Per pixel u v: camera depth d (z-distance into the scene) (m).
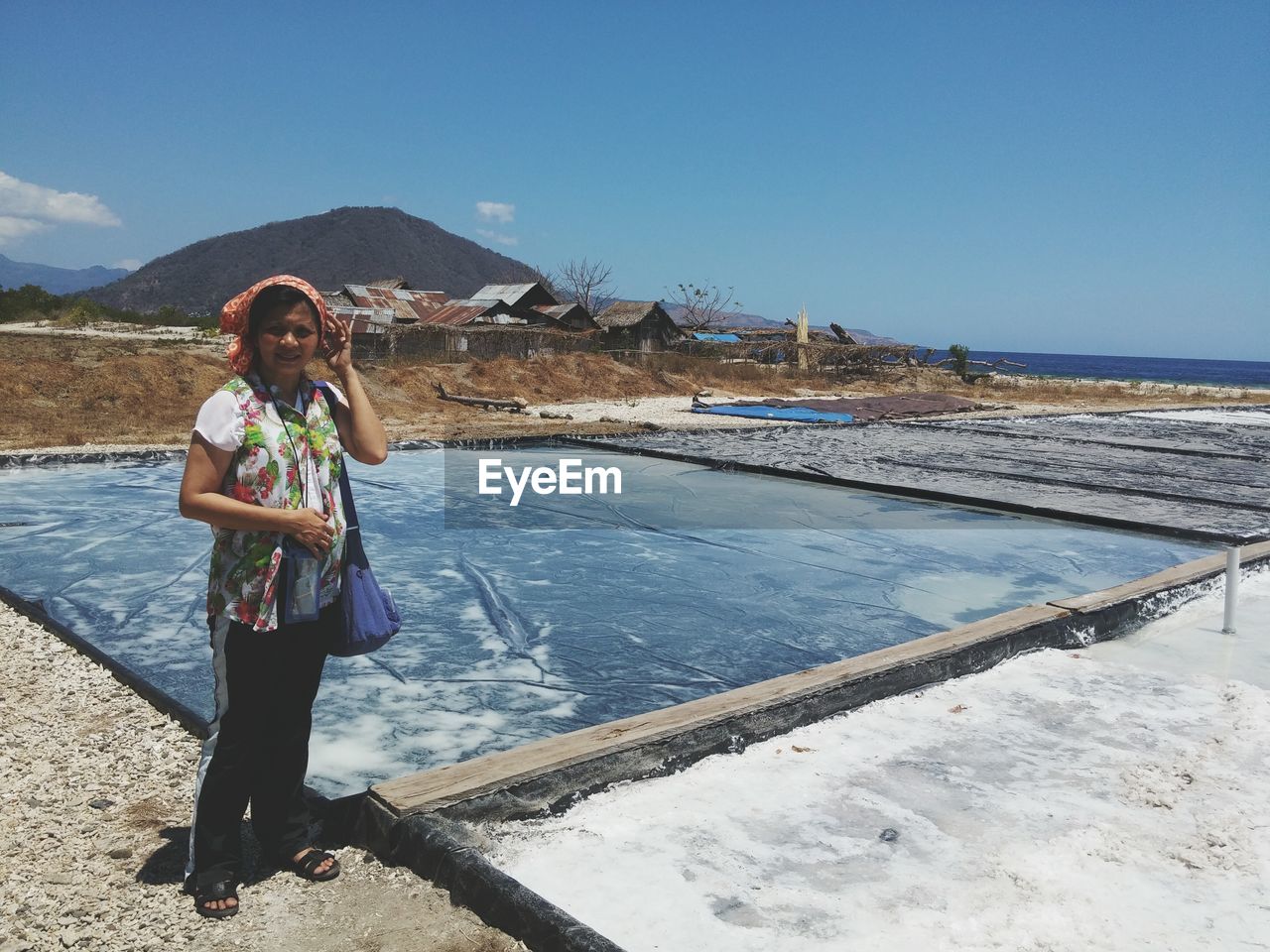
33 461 11.15
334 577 2.52
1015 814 2.96
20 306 38.62
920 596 6.40
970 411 23.77
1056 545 8.08
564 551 7.61
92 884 2.45
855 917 2.36
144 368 17.25
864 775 3.24
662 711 3.46
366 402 2.62
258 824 2.61
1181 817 2.93
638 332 39.94
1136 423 20.52
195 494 2.30
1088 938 2.27
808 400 23.86
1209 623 5.28
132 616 5.55
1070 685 4.21
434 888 2.50
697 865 2.62
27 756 3.24
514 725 4.08
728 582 6.70
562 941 2.14
